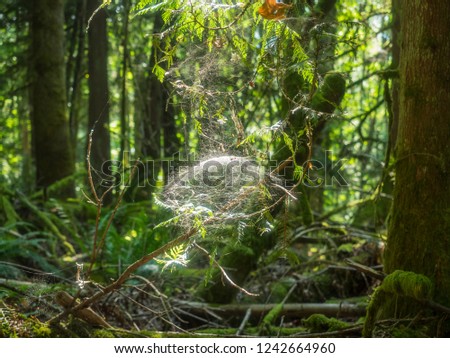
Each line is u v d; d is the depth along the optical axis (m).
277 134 2.67
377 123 9.55
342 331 3.27
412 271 3.18
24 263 5.18
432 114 3.14
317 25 2.62
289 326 4.38
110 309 3.64
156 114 7.85
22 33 10.14
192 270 4.89
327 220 6.06
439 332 3.08
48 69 8.74
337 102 3.72
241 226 2.69
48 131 8.66
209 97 2.93
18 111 11.32
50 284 3.70
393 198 3.31
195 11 2.62
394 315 3.21
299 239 5.68
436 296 3.12
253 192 2.66
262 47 2.77
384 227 5.65
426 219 3.17
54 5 8.80
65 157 8.72
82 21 9.32
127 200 6.48
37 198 7.71
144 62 8.69
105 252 4.70
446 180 3.16
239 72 3.21
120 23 8.60
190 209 2.50
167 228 4.39
